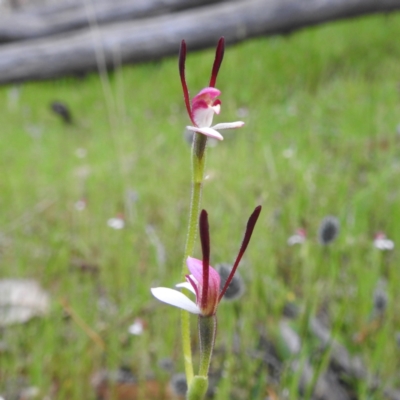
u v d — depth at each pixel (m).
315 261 0.32
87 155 0.72
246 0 1.02
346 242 0.33
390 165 0.47
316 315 0.30
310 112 0.72
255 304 0.30
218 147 0.62
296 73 0.94
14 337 0.30
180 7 1.11
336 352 0.26
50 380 0.27
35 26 1.12
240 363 0.26
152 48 1.01
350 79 0.82
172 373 0.26
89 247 0.42
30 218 0.50
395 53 0.96
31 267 0.40
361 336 0.27
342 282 0.31
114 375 0.26
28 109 1.07
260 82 0.93
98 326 0.31
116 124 0.77
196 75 1.02
